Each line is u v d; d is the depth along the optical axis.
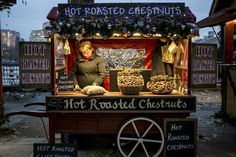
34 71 14.27
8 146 6.41
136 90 5.26
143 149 5.57
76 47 6.16
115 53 6.27
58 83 5.43
